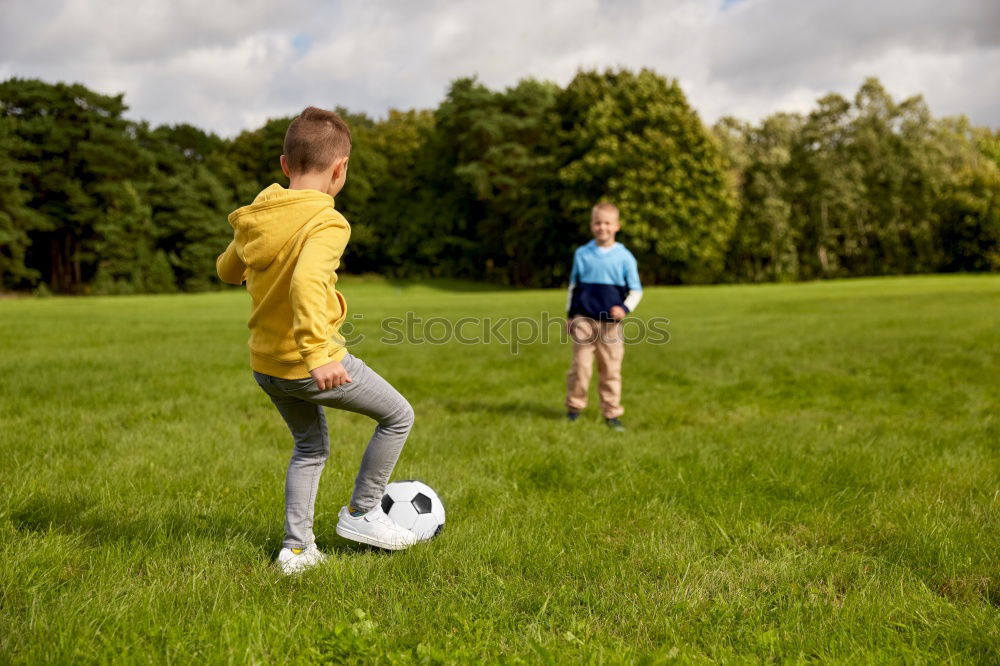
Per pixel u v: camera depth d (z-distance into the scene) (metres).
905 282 30.22
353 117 66.81
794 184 46.94
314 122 2.41
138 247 46.66
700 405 6.07
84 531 2.81
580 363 5.42
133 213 46.81
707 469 3.83
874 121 48.22
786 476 3.73
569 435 4.84
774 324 12.91
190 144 60.16
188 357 8.44
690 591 2.38
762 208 44.66
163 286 46.44
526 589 2.38
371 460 2.60
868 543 2.86
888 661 1.92
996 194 44.47
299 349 2.14
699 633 2.11
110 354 8.63
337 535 2.92
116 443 4.24
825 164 46.62
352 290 44.69
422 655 1.90
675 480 3.65
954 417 5.37
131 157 49.19
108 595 2.19
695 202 37.16
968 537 2.79
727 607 2.25
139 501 3.16
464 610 2.21
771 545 2.83
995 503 3.22
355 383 2.41
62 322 14.12
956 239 46.44
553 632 2.09
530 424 5.18
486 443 4.52
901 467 3.86
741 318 14.42
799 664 1.91
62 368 7.33
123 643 1.91
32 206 47.47
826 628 2.12
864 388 6.63
